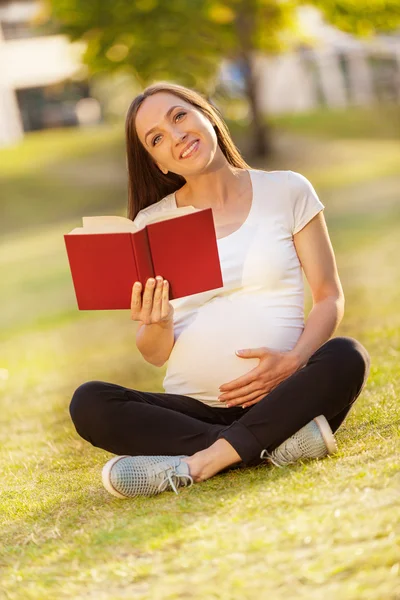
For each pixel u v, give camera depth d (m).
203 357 5.29
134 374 10.34
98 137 46.66
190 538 3.91
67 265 25.69
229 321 5.27
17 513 5.06
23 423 8.43
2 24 50.66
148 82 32.34
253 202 5.41
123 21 31.28
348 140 41.16
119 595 3.46
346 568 3.34
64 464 6.27
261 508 4.14
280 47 36.38
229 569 3.49
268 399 4.84
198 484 4.81
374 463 4.50
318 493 4.17
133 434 5.02
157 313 4.91
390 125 43.00
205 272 4.93
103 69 32.34
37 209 37.25
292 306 5.34
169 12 31.45
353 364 4.86
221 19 33.38
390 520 3.67
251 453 4.81
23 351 14.59
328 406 4.85
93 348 13.62
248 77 37.34
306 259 5.48
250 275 5.28
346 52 48.72
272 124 45.19
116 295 4.95
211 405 5.38
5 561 4.16
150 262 4.89
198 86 33.31
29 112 52.84
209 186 5.49
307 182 5.51
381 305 12.17
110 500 4.92
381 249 18.81
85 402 5.08
